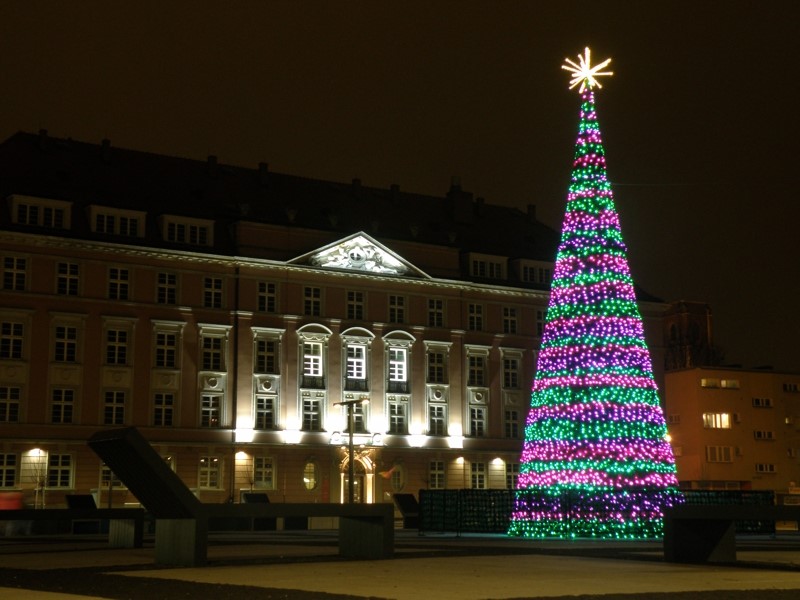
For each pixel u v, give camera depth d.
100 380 65.81
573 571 21.53
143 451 22.06
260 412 70.69
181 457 67.62
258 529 57.53
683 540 24.89
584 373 41.47
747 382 88.31
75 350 65.38
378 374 75.19
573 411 41.34
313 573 20.91
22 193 64.62
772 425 88.50
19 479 62.69
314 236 74.25
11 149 68.56
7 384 63.06
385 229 79.12
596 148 43.19
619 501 39.84
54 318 64.81
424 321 77.69
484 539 39.69
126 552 28.64
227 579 19.52
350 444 59.94
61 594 16.33
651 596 16.44
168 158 75.44
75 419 64.81
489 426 79.25
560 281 42.75
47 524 48.22
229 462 69.12
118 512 31.06
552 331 42.56
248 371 70.25
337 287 74.44
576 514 40.19
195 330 69.06
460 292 79.44
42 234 64.44
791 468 88.69
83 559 25.31
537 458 42.19
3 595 16.02
